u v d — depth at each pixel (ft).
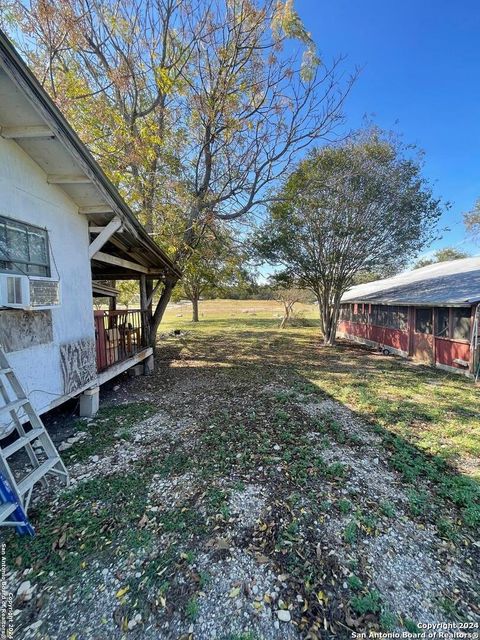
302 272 44.32
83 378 15.48
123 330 23.59
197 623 5.95
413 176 36.73
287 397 19.81
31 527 7.98
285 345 44.14
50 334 12.83
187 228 31.78
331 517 8.86
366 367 30.48
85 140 27.17
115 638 5.67
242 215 35.91
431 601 6.42
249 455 12.31
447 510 9.25
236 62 29.30
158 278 30.68
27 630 5.77
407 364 32.35
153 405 18.40
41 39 25.52
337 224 38.04
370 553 7.64
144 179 30.86
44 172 12.54
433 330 31.53
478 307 25.67
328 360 34.01
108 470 11.16
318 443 13.46
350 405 18.69
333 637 5.74
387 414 17.20
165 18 28.25
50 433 14.37
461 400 19.95
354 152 35.81
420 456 12.44
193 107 30.04
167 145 31.71
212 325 69.87
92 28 27.14
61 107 25.89
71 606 6.23
